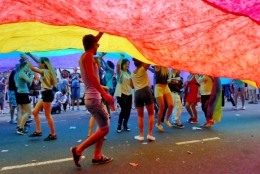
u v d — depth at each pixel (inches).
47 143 219.5
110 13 66.8
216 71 94.3
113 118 362.9
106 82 342.0
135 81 219.1
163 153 183.5
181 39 81.7
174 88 288.2
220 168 151.7
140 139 222.7
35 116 239.9
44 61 223.9
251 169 149.4
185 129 272.5
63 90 464.4
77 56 321.1
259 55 81.8
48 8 64.1
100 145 162.1
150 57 97.7
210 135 241.3
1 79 452.4
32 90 436.1
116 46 150.9
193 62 91.9
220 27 73.9
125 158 173.0
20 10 64.7
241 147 197.3
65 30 134.9
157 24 73.2
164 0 60.4
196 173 144.3
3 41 138.3
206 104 284.8
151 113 221.3
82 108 526.9
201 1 60.4
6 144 218.5
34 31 125.2
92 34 148.7
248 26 72.4
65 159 173.5
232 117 353.4
